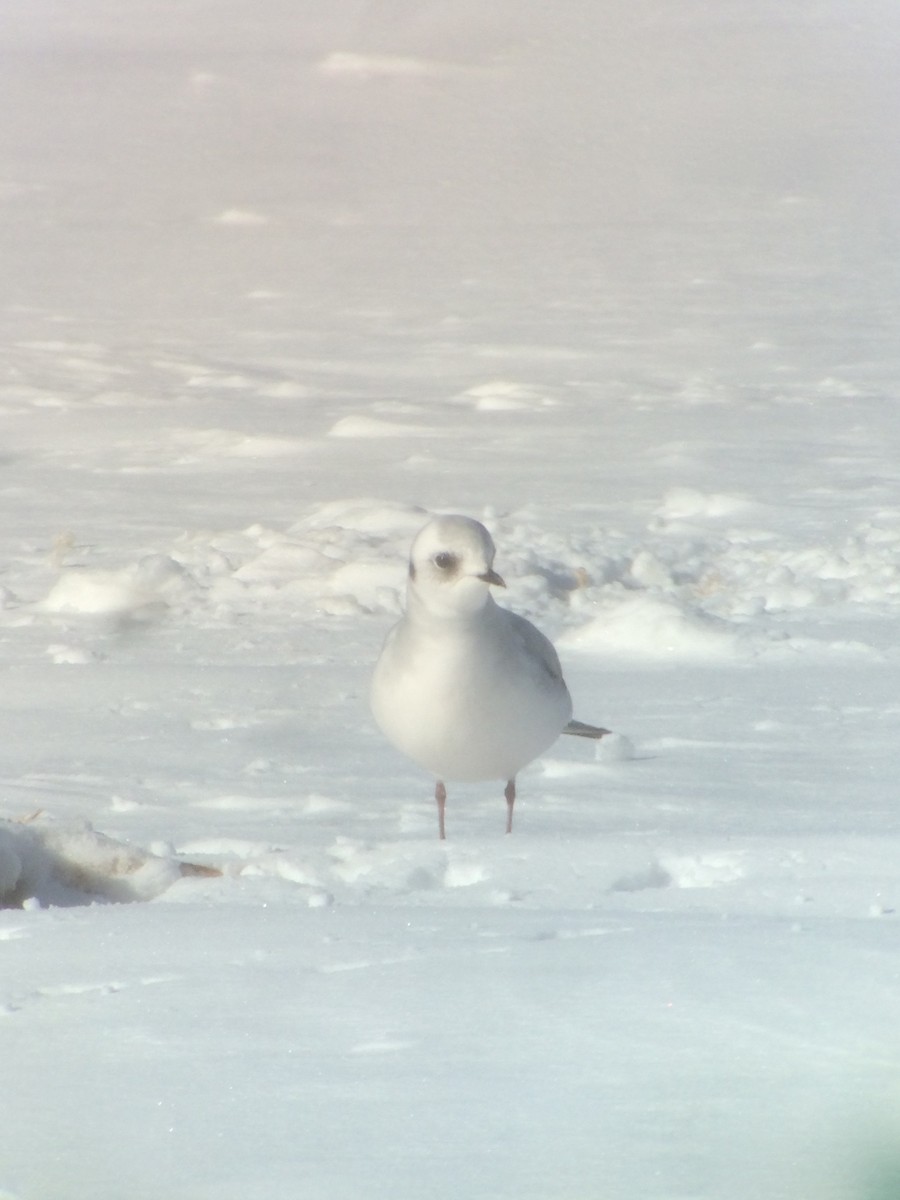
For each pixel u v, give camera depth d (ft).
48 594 49.03
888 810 27.89
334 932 17.25
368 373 98.48
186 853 25.27
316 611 47.39
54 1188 10.92
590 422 81.56
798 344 106.83
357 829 27.45
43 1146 11.56
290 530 57.26
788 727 34.86
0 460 73.10
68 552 54.29
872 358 101.40
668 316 119.44
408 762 32.81
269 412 85.10
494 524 56.13
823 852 22.00
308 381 95.45
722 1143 10.99
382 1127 11.59
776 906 18.93
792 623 45.52
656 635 43.01
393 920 17.79
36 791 30.12
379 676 27.48
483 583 25.59
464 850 22.90
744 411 84.07
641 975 14.53
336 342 109.91
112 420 82.33
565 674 40.42
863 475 68.23
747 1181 10.47
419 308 124.88
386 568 50.26
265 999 14.64
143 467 71.41
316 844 26.04
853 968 14.37
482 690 26.35
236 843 25.53
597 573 51.01
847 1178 10.50
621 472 69.51
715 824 26.96
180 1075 12.80
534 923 17.35
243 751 33.50
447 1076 12.44
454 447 75.61
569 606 47.96
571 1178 10.66
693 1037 12.89
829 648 42.47
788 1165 10.66
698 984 14.15
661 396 88.43
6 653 42.57
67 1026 14.15
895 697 37.52
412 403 86.48
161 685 39.14
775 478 67.82
